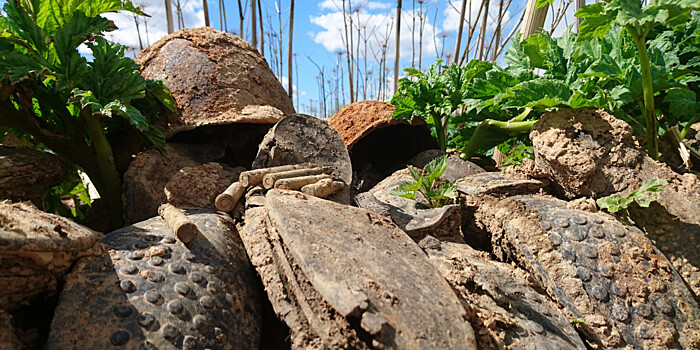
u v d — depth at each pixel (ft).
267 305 0.85
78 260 0.72
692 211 1.03
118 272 0.71
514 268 1.01
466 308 0.74
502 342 0.73
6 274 0.61
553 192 1.25
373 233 0.86
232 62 1.44
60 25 1.19
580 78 1.36
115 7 1.24
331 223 0.85
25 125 1.15
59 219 0.74
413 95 1.70
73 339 0.61
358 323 0.66
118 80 1.15
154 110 1.28
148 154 1.18
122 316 0.64
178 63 1.40
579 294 0.89
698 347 0.81
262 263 0.81
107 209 1.26
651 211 1.05
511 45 1.62
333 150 1.28
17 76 1.01
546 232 0.99
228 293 0.76
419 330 0.61
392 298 0.66
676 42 1.49
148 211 1.10
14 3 1.09
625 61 1.34
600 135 1.19
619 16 1.14
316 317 0.69
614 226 0.98
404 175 1.41
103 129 1.24
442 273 0.87
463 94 1.64
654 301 0.85
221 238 0.87
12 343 0.60
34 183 1.07
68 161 1.21
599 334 0.84
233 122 1.28
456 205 1.12
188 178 1.12
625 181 1.12
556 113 1.27
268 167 1.19
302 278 0.73
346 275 0.69
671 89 1.32
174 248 0.79
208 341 0.67
